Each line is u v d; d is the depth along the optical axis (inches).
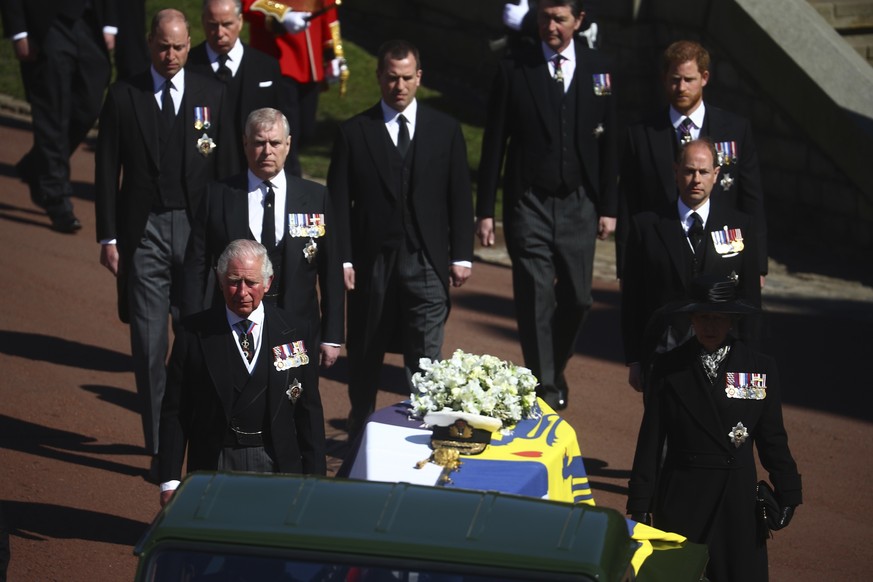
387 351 1269.7
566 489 928.3
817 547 1096.2
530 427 951.0
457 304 1749.5
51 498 1118.4
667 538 824.3
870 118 2036.2
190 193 1198.3
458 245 1253.7
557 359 1397.6
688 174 1069.1
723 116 1191.6
